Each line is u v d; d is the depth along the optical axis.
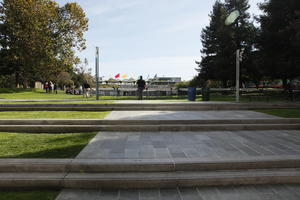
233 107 9.33
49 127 5.76
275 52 17.50
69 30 30.31
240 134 5.65
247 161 3.61
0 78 48.22
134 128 5.93
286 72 17.11
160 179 3.21
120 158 3.70
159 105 9.14
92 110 8.64
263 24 18.48
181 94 21.44
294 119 6.59
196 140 5.00
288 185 3.34
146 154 3.94
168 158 3.72
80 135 5.41
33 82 54.97
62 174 3.32
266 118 6.69
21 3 24.19
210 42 30.38
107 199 2.88
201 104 9.20
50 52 27.06
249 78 27.81
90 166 3.42
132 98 15.48
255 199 2.91
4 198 2.88
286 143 4.77
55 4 27.81
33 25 24.92
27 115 7.25
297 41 13.49
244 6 26.17
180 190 3.15
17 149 4.15
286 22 16.81
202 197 2.96
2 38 32.75
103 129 5.91
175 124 6.26
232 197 2.96
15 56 28.67
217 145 4.59
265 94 18.28
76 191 3.08
